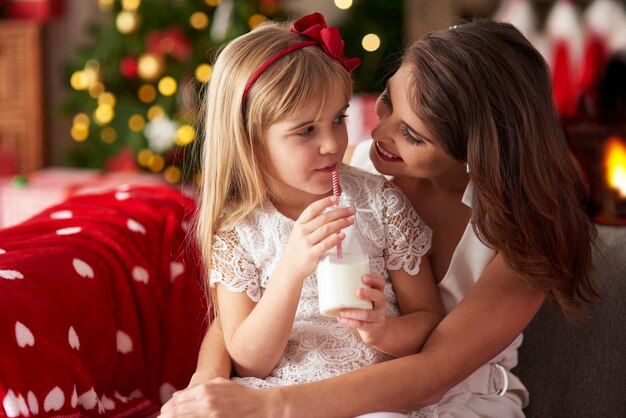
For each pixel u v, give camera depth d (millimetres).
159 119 4133
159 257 1911
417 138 1479
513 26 1542
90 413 1546
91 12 4836
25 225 1866
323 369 1494
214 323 1636
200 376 1492
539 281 1497
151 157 4207
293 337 1532
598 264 1854
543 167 1481
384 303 1372
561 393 1820
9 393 1398
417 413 1488
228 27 4070
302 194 1571
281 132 1462
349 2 4391
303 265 1358
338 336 1524
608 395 1784
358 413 1405
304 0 4848
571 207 1534
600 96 3184
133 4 4160
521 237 1480
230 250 1562
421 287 1588
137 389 1760
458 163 1575
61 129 4910
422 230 1599
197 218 1772
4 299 1471
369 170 1851
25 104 4461
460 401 1625
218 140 1549
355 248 1378
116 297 1754
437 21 4012
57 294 1592
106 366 1664
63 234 1808
